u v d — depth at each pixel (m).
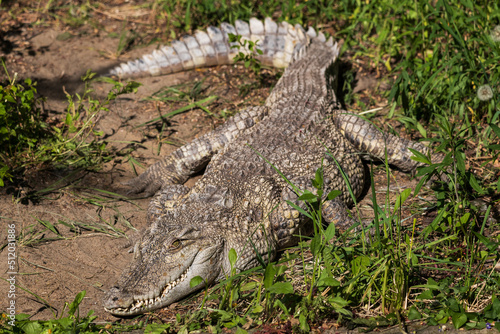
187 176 7.31
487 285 4.79
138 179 7.14
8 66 9.46
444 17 8.11
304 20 10.59
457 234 5.47
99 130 8.09
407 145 6.97
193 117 8.46
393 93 7.59
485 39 7.51
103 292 5.37
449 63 7.37
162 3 11.09
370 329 4.45
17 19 10.88
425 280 5.05
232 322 4.61
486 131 7.10
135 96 8.99
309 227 6.35
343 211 6.04
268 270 4.35
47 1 11.50
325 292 4.81
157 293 4.98
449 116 7.76
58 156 7.15
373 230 5.87
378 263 4.84
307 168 6.22
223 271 5.08
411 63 7.92
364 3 9.91
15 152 7.01
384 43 9.36
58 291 5.36
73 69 9.56
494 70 7.46
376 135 6.97
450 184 5.87
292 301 4.73
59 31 10.64
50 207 6.57
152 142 7.92
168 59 9.53
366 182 7.15
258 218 5.72
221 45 9.65
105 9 11.45
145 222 6.48
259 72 9.50
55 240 6.07
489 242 4.68
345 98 8.63
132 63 9.44
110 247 6.01
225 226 5.42
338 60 9.03
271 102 7.85
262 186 5.92
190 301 5.21
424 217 6.18
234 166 6.25
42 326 4.54
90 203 6.72
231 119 7.32
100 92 9.01
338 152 6.68
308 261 5.57
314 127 6.83
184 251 5.09
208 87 9.17
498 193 6.37
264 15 10.40
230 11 10.56
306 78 8.05
